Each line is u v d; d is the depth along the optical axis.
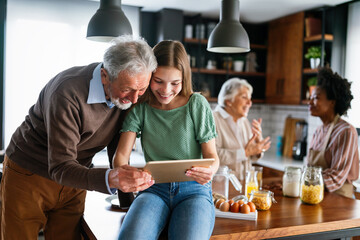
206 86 4.76
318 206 2.09
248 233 1.66
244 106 3.16
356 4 3.94
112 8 2.39
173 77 1.54
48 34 4.05
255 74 4.94
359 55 3.93
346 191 2.61
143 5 4.22
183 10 4.43
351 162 2.54
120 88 1.49
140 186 1.39
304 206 2.09
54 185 1.85
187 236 1.37
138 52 1.45
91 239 1.67
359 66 3.93
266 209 1.98
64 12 4.09
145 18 4.54
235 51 2.83
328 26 4.11
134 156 4.13
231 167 2.95
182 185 1.60
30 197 1.81
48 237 2.02
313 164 2.74
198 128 1.65
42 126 1.74
